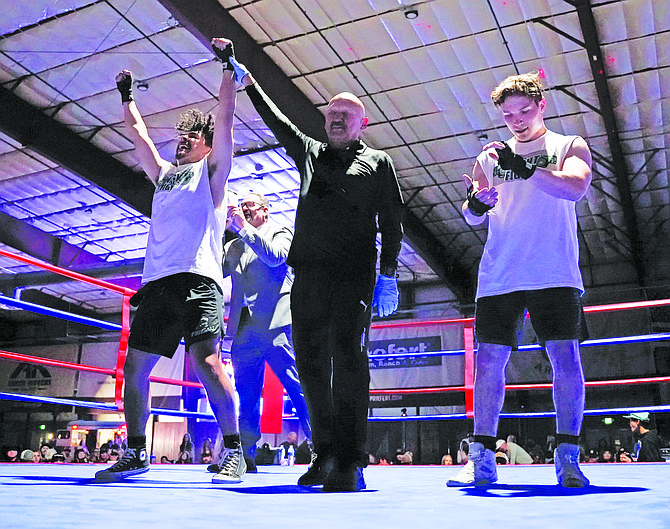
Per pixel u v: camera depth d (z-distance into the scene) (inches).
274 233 133.8
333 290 75.7
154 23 343.3
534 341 647.8
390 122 440.5
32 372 783.7
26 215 579.5
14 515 37.4
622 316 631.2
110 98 412.8
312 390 77.4
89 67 383.9
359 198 78.0
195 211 85.0
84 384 759.7
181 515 39.0
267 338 132.4
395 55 370.3
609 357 624.4
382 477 109.9
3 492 57.7
